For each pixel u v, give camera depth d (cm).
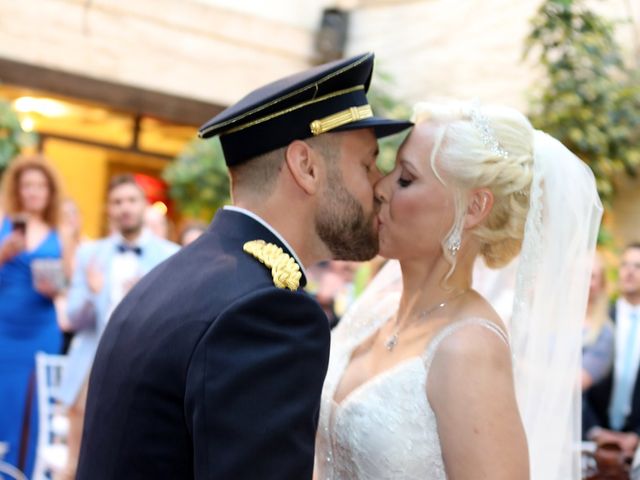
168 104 762
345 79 167
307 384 148
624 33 623
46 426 437
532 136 193
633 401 372
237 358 143
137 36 741
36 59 702
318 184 166
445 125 186
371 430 177
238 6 780
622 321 387
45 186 477
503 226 190
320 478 193
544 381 195
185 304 151
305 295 152
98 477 152
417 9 753
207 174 671
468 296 187
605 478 279
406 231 187
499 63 693
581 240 197
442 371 175
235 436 140
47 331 471
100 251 419
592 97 595
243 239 162
